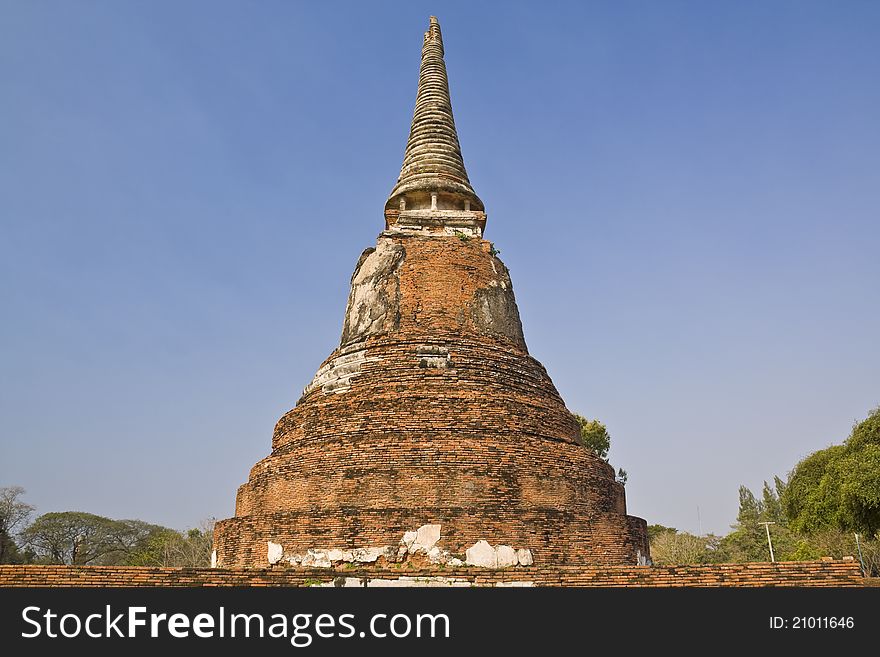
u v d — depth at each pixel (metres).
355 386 19.17
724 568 12.31
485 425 17.83
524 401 19.06
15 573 11.74
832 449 38.31
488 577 13.22
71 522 74.69
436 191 25.11
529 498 16.84
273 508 17.78
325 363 21.11
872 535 32.25
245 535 16.59
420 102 28.52
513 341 21.84
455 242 22.58
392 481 16.53
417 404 17.98
